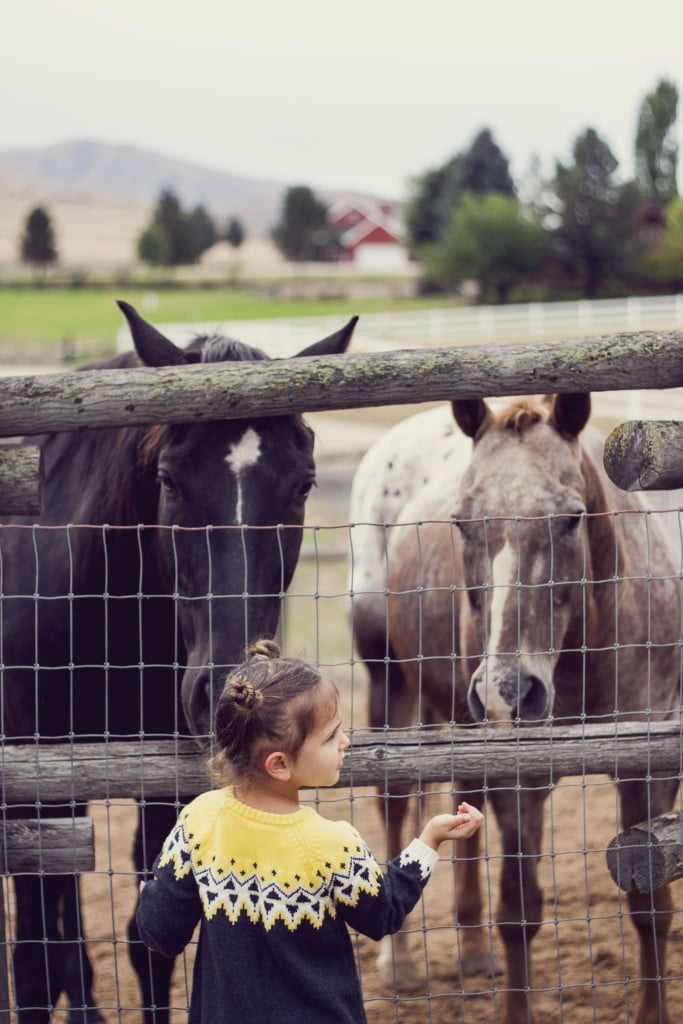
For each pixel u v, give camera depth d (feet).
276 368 9.20
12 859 8.98
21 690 11.49
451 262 151.64
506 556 10.40
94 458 11.46
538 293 148.87
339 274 236.63
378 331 84.94
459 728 9.80
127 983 13.53
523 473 10.70
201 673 9.18
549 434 11.05
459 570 13.12
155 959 10.87
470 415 11.44
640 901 11.27
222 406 9.17
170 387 9.10
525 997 10.35
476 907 13.83
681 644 9.99
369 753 9.07
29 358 117.91
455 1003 13.32
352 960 7.16
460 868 13.88
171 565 10.07
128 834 18.45
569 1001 12.88
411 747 9.13
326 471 50.62
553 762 9.22
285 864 6.92
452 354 9.26
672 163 189.67
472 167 185.57
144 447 10.51
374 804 19.19
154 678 11.31
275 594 9.68
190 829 7.20
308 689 6.84
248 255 399.65
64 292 200.54
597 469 11.96
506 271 148.87
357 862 6.97
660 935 11.39
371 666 16.69
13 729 11.79
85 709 11.39
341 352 10.52
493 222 148.66
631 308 76.95
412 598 14.47
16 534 11.85
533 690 10.31
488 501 10.66
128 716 11.53
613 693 12.09
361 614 16.69
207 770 7.16
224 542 9.46
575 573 10.77
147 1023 11.14
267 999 6.84
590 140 150.92
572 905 15.30
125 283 208.54
